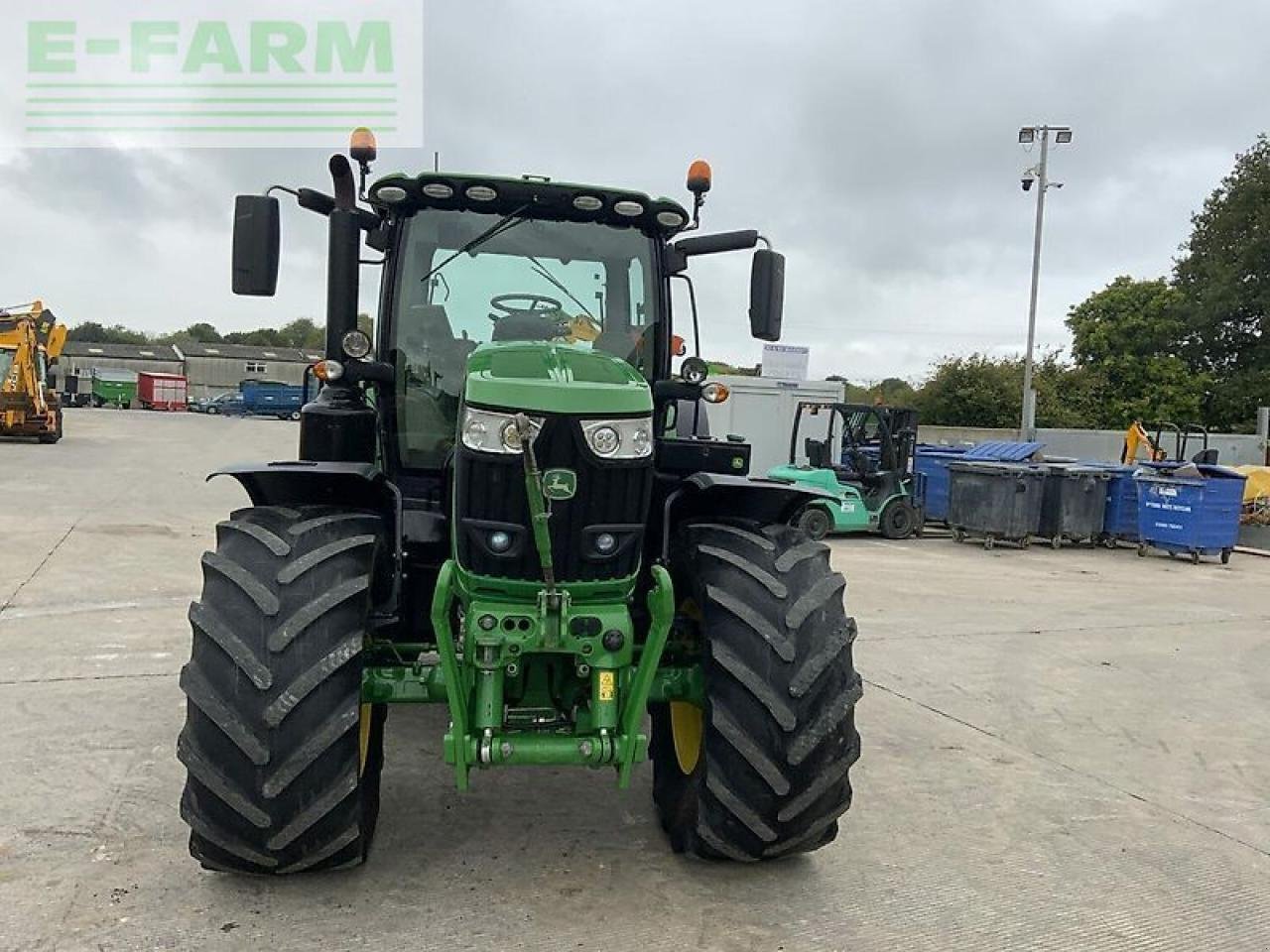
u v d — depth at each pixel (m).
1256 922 3.38
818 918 3.23
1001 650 7.33
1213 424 37.75
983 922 3.28
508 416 3.00
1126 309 39.88
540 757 3.04
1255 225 36.22
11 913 3.00
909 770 4.71
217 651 2.96
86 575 8.40
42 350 24.03
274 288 3.80
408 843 3.64
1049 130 26.89
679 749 3.77
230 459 21.53
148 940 2.89
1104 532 15.16
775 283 4.27
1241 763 5.07
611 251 4.18
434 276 4.02
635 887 3.38
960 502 14.88
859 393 42.50
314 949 2.89
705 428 5.15
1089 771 4.83
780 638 3.19
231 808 2.93
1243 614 9.56
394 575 3.59
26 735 4.58
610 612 3.10
